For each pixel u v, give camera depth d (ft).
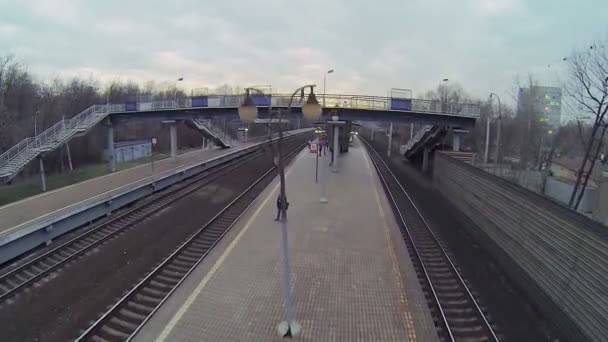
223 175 109.91
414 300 35.06
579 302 32.48
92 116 115.75
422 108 97.40
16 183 95.96
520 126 135.74
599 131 104.06
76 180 99.91
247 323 30.60
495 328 32.32
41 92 170.50
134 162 136.36
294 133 315.37
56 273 41.55
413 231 58.54
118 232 55.36
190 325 30.35
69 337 29.96
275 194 80.12
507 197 51.01
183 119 121.49
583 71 88.69
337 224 58.54
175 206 72.08
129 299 35.19
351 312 32.50
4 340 29.63
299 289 36.32
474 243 56.54
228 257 44.52
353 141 246.68
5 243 45.44
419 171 133.39
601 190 67.51
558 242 37.14
